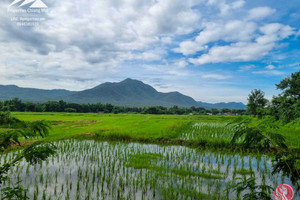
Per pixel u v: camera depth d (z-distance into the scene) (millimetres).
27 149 3980
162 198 5797
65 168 8445
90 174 7734
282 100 14234
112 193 6027
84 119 45781
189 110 128500
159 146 14125
